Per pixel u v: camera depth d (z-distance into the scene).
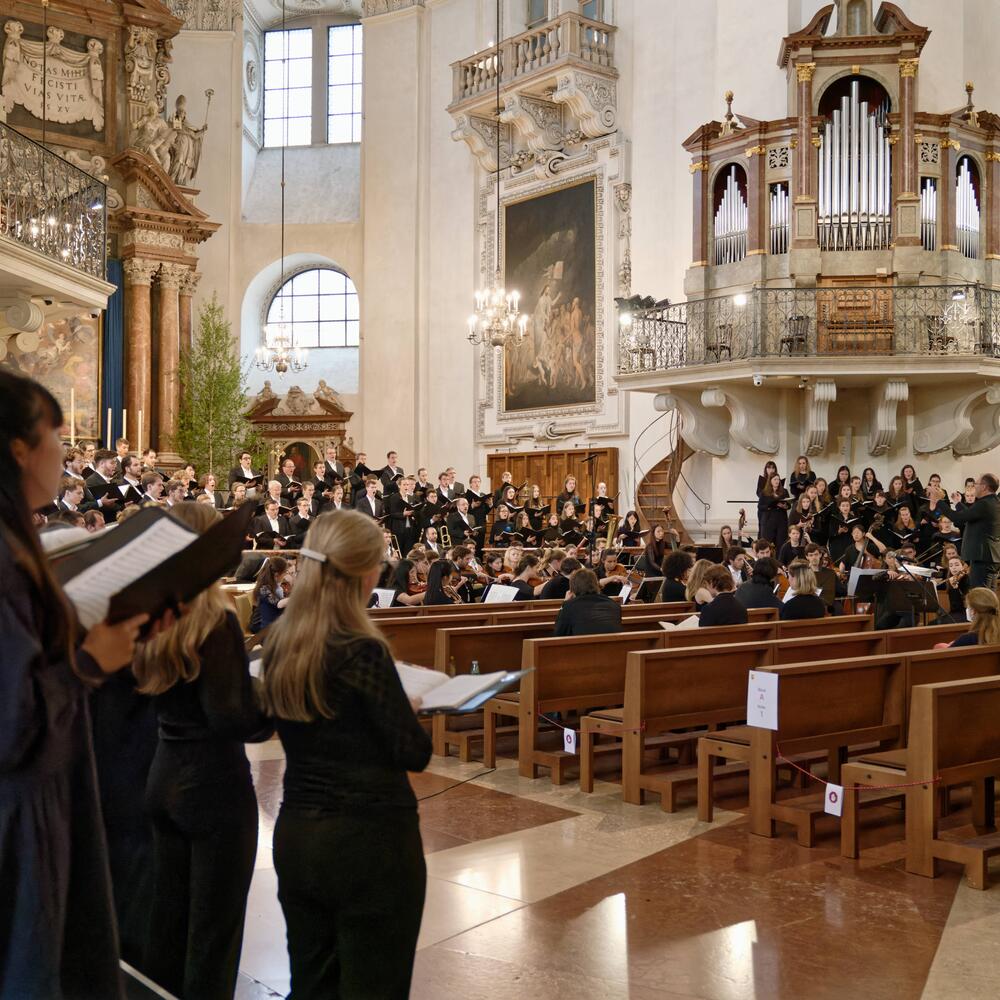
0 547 2.04
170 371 25.19
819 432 18.64
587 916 5.05
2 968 2.16
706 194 19.73
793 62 18.64
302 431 27.45
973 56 19.77
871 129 18.38
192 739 3.35
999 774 6.03
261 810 6.86
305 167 30.16
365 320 28.31
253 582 11.78
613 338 23.11
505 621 10.19
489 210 26.20
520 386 25.30
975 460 19.92
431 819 6.74
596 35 23.19
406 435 27.53
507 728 9.41
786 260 18.75
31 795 2.17
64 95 24.12
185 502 3.49
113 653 2.20
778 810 6.32
